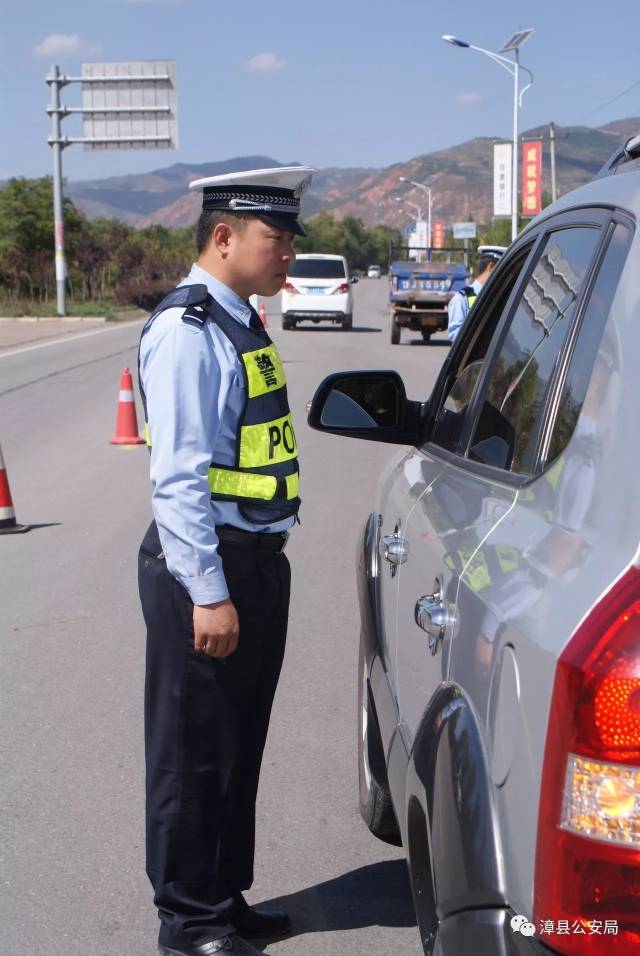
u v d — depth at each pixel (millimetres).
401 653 2705
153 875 2859
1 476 7770
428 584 2342
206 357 2551
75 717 4555
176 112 35969
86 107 36406
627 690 1387
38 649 5359
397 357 22688
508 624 1684
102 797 3885
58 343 26828
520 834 1557
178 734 2750
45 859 3484
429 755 2000
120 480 9773
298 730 4469
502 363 2570
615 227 1979
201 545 2545
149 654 2771
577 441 1748
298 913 3209
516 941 1536
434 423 3213
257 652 2758
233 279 2662
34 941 3062
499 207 44031
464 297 12211
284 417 2721
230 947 2832
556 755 1455
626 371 1647
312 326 35188
